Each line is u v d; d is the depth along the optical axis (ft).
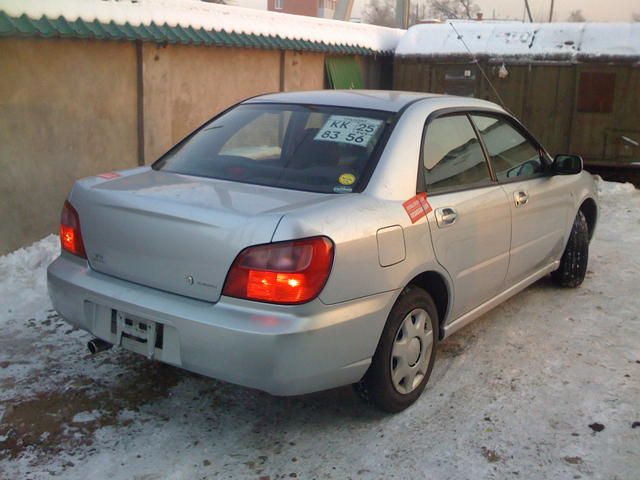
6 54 20.61
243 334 9.42
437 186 12.39
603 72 37.01
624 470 10.38
